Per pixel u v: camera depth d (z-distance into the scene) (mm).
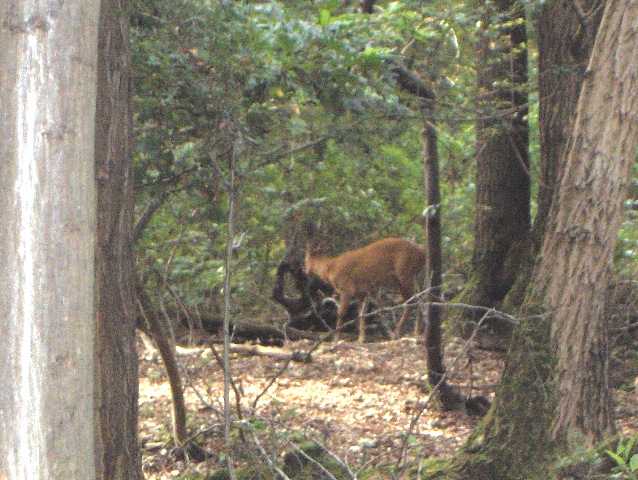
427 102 9320
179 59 6848
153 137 7160
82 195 3432
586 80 7449
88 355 3459
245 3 7137
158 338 9203
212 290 10969
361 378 13562
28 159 3332
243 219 9758
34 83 3350
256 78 7160
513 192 16281
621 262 13539
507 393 7742
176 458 9414
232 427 7461
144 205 8734
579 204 7445
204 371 12781
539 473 7355
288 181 10547
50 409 3338
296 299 17875
